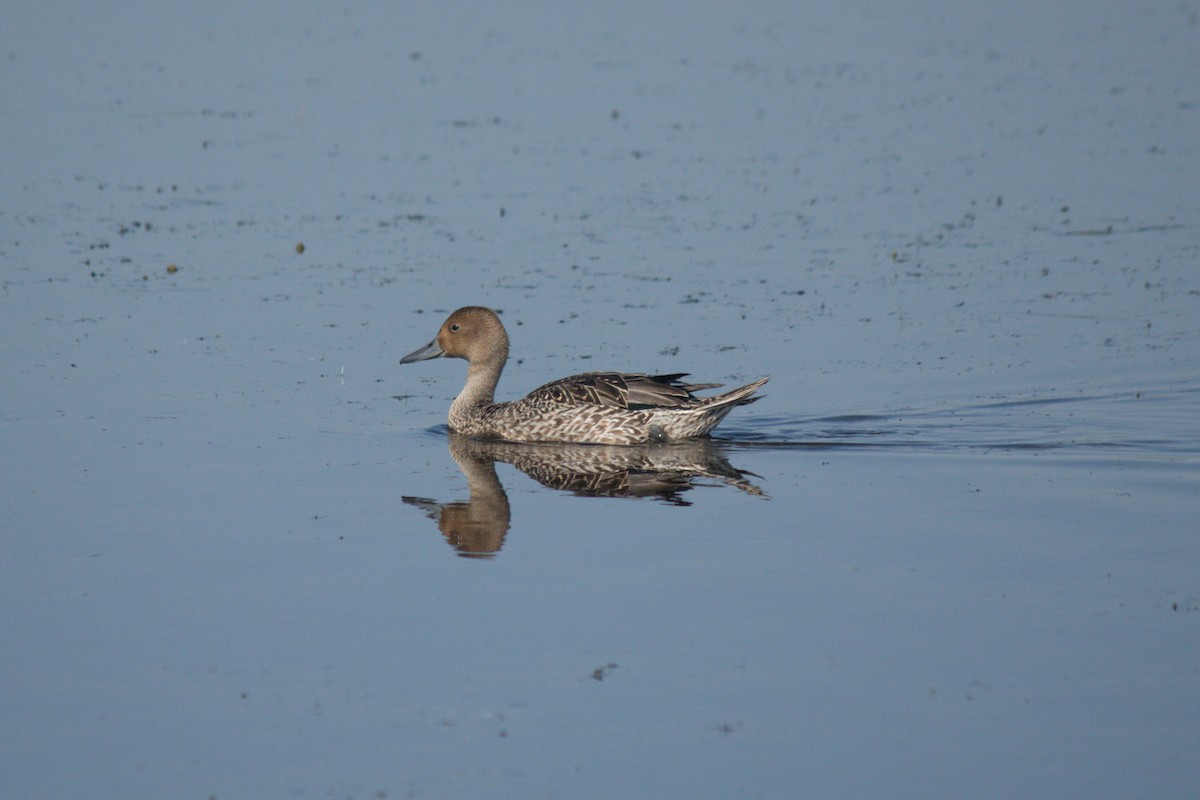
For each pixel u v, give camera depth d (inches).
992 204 1059.3
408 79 1512.1
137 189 1090.7
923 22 1943.9
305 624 422.3
